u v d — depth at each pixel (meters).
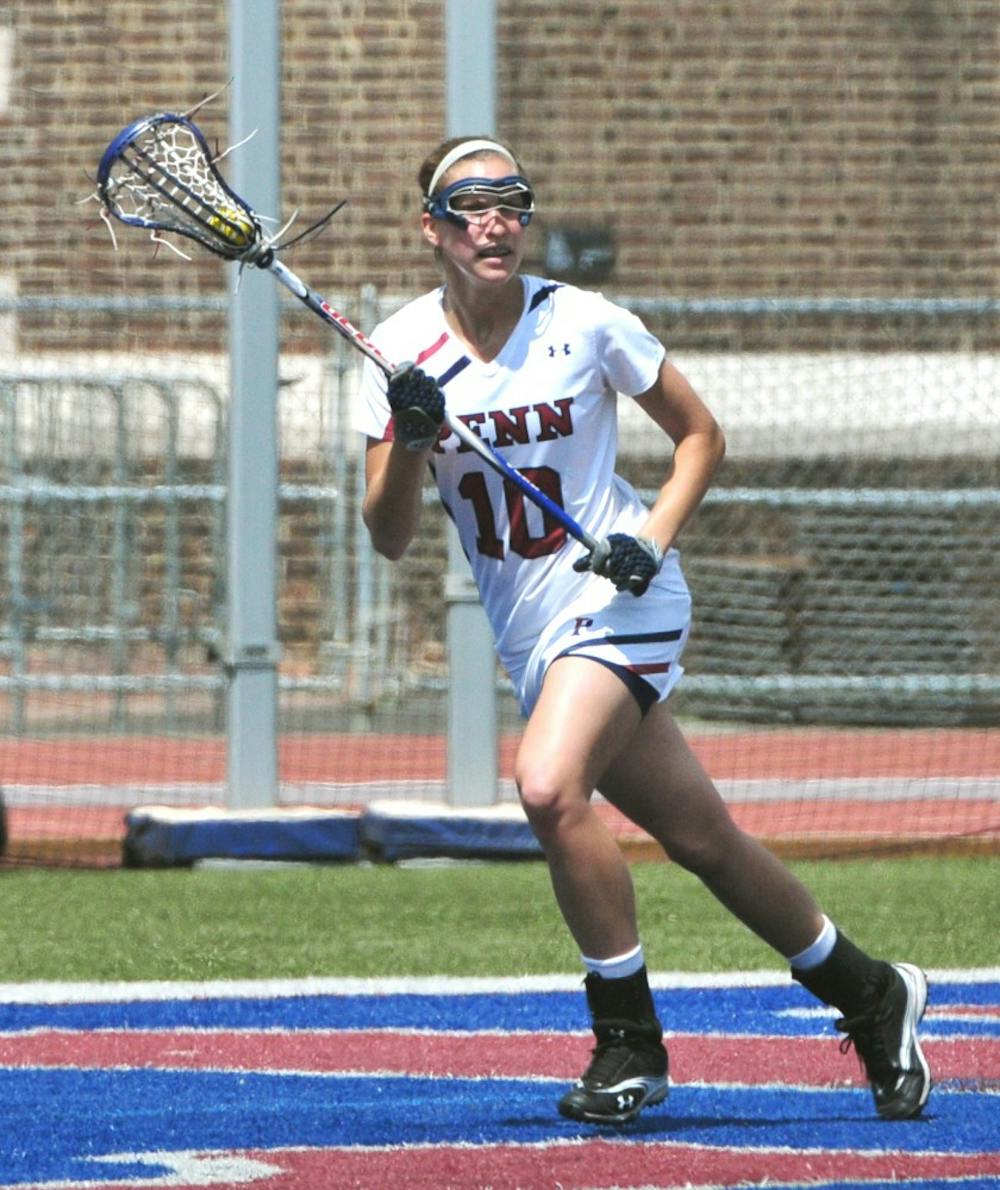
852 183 55.59
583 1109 16.27
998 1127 16.52
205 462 50.19
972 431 51.97
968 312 41.69
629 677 16.05
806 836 35.97
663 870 31.91
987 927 26.81
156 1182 14.59
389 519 16.45
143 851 32.78
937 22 55.69
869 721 47.28
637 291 55.09
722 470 51.44
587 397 16.44
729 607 49.78
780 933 16.78
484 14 33.16
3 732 47.09
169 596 47.19
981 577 50.47
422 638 48.66
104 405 49.16
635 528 16.72
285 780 41.19
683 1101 17.52
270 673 33.62
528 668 16.66
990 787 39.59
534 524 16.31
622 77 55.06
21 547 46.97
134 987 22.92
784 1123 16.66
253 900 29.00
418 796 39.00
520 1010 21.75
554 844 15.96
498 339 16.38
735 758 44.06
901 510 50.34
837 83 55.56
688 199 55.25
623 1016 16.41
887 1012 16.81
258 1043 20.12
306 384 49.44
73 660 48.75
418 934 26.36
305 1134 16.22
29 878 31.28
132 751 45.25
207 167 16.72
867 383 51.84
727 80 55.38
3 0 52.16
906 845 34.53
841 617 49.84
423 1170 14.93
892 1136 16.14
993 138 56.00
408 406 15.61
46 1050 19.77
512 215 15.91
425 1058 19.38
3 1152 15.59
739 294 55.50
